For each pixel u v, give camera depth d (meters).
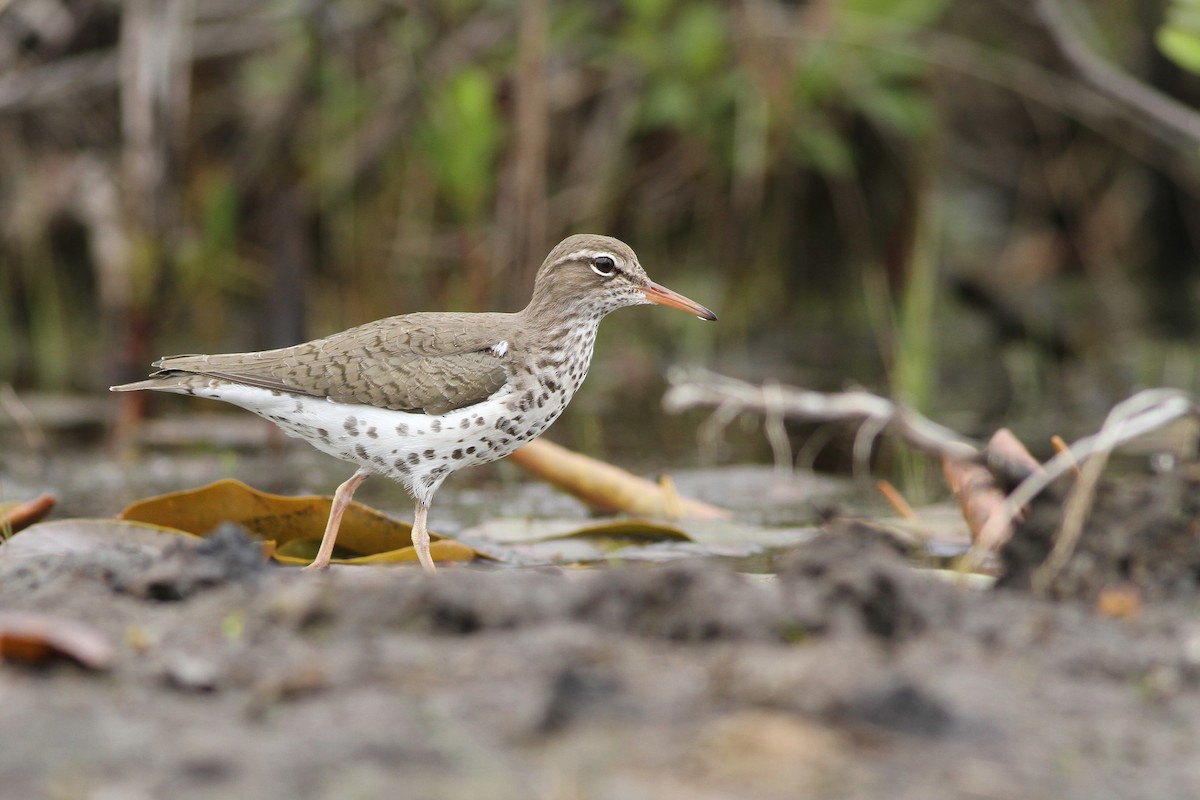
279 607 6.52
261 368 10.11
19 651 5.84
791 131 19.92
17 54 20.11
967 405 17.62
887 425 11.64
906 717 5.36
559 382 10.81
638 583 6.54
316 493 13.01
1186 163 20.91
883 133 21.02
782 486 13.27
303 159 19.94
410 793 4.76
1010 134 22.66
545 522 11.43
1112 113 20.45
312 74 19.25
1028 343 21.50
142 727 5.29
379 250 20.69
